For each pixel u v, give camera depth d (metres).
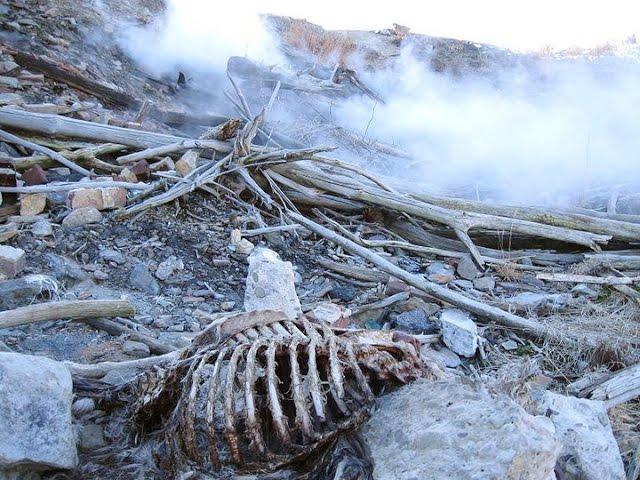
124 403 1.67
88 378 1.74
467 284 2.83
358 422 1.38
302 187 3.33
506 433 1.23
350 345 1.46
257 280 2.19
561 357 2.28
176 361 1.55
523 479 1.20
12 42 4.41
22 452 1.37
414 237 3.24
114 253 2.58
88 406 1.66
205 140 3.31
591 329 2.41
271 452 1.35
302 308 2.30
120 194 2.89
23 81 3.92
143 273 2.47
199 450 1.44
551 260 3.14
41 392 1.41
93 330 2.09
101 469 1.49
